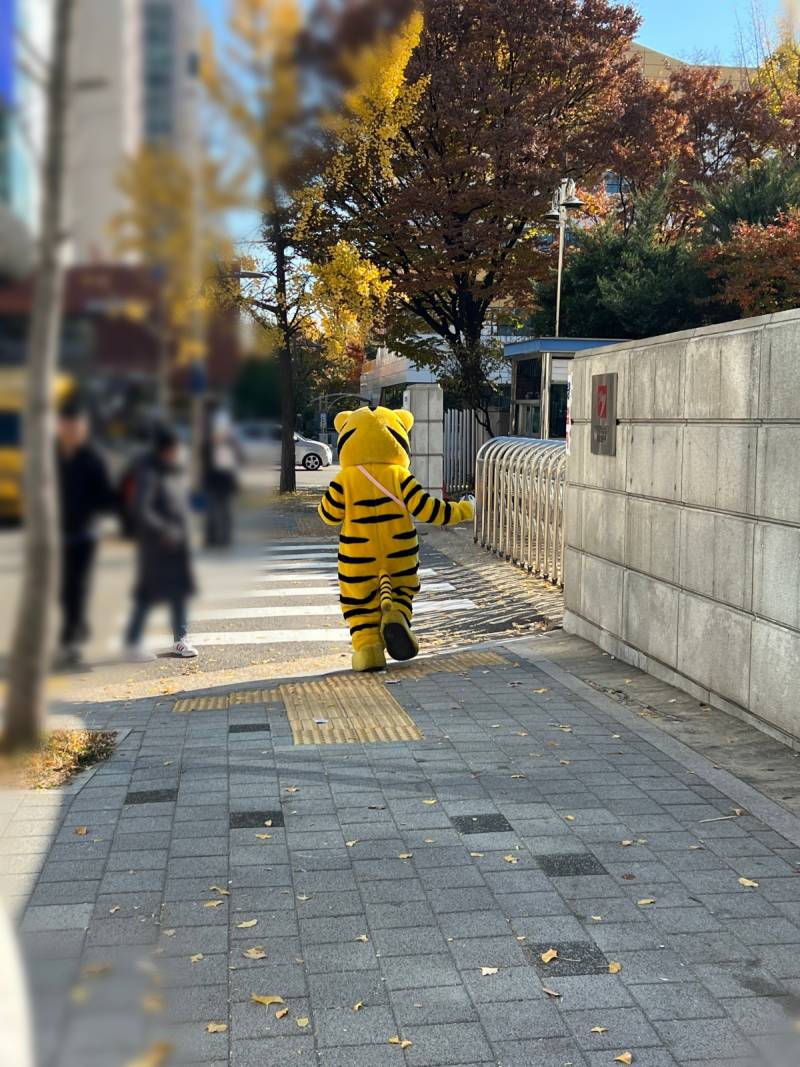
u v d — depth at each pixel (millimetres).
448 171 22234
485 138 21812
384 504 8297
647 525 7957
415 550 8438
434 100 21516
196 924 3580
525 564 13594
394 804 4879
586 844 4383
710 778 5277
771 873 4090
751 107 27000
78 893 3795
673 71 30219
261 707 6824
